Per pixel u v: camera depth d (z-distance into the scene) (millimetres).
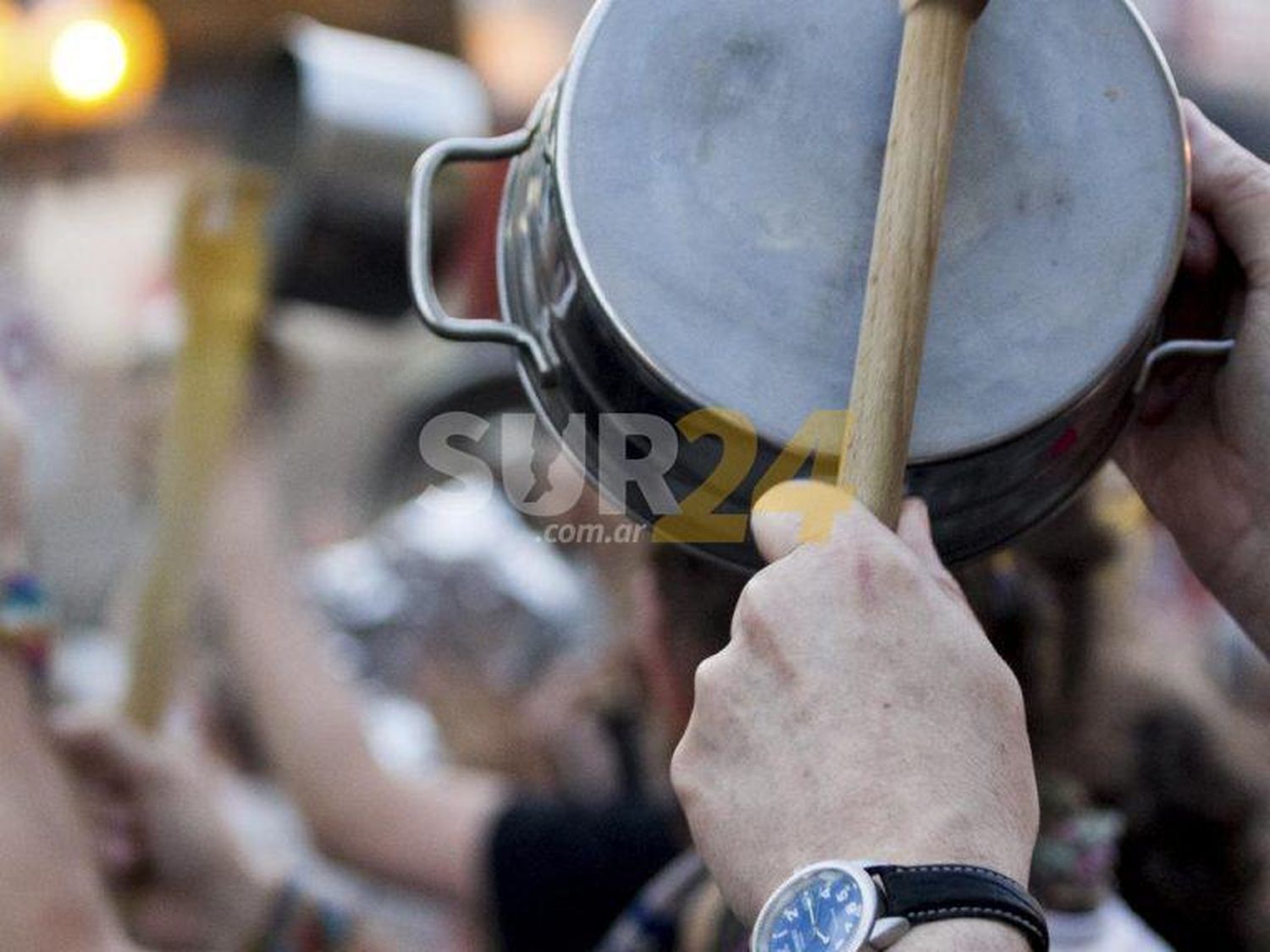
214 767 4250
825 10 2008
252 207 3504
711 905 3209
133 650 3537
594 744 4781
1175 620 5184
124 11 9000
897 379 1867
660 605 2939
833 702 1855
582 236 1932
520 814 4184
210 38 9406
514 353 2141
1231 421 2307
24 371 5676
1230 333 2332
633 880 4031
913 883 1764
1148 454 2412
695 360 1914
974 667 1875
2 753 2814
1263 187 2262
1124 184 2010
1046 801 3039
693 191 1954
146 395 4250
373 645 5352
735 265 1941
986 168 1988
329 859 4348
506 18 9938
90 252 7891
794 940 1775
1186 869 3777
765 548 1936
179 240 3461
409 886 4293
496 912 4094
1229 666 5461
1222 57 9078
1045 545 3068
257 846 3820
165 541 3484
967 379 1938
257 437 4410
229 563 4418
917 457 1920
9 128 7367
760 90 1982
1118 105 2027
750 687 1895
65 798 2887
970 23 1908
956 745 1841
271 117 3996
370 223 3943
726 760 1898
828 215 1959
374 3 9641
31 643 2861
